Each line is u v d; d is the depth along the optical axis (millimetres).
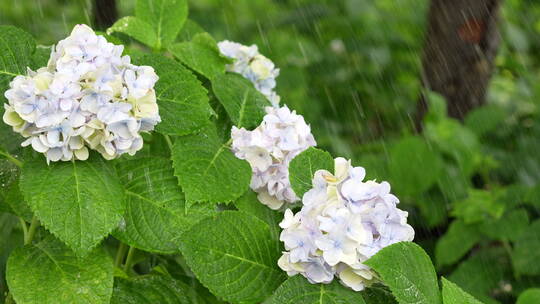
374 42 3342
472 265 2035
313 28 3387
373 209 1321
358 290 1317
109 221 1317
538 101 2916
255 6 3586
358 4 3410
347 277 1319
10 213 1531
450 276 2041
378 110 3164
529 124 2865
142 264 1688
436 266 2061
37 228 1460
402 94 3205
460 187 2104
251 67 1646
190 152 1421
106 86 1314
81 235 1302
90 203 1318
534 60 3613
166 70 1445
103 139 1331
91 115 1327
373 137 3072
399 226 1332
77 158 1351
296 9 3459
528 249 1979
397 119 3131
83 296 1337
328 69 3227
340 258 1294
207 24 3457
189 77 1447
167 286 1469
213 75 1550
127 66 1356
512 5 3691
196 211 1396
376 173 2217
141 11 1607
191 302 1471
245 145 1452
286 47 3217
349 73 3236
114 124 1327
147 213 1392
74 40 1342
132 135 1340
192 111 1434
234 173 1422
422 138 2242
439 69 2533
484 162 2301
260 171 1447
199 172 1405
